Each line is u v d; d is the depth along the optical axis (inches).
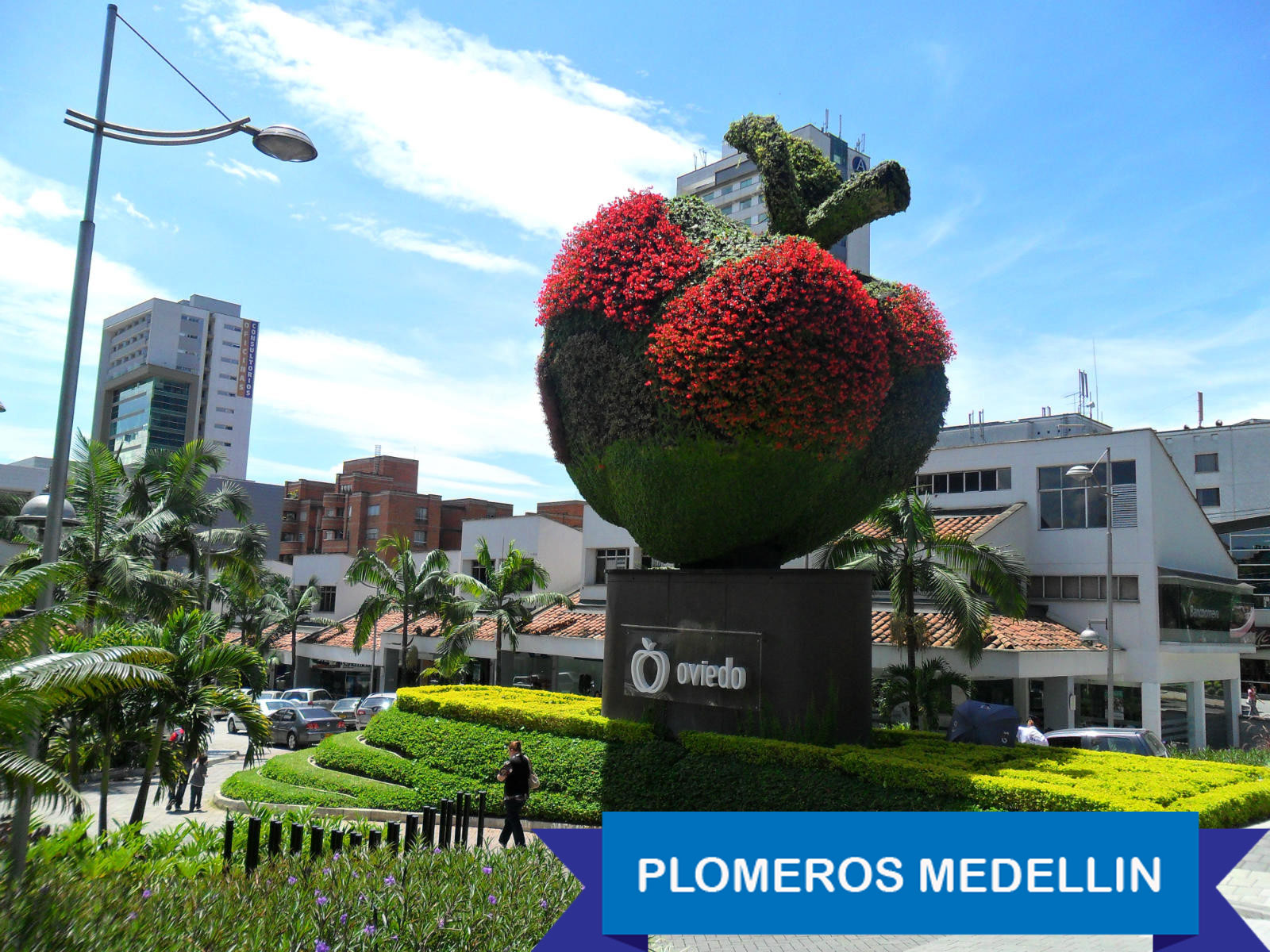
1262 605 1809.8
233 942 214.8
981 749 490.9
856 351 475.2
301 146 419.5
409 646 1574.8
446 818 351.9
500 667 1261.1
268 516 3193.9
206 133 410.9
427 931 220.4
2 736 331.0
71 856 332.8
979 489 1150.3
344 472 3152.1
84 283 390.3
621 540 1424.7
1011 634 933.2
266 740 546.6
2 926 218.1
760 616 511.5
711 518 512.1
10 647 364.5
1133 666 1006.4
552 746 587.2
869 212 560.7
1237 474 1937.7
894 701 809.5
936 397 545.3
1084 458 1067.3
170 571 1046.4
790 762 468.1
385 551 2466.8
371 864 272.2
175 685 509.4
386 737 733.9
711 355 470.0
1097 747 652.7
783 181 577.0
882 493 550.3
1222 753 800.3
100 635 515.8
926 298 544.1
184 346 4729.3
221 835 380.8
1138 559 1017.5
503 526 1606.8
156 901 242.8
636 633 571.2
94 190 395.2
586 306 530.9
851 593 506.0
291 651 1952.5
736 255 506.0
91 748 537.6
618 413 515.5
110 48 404.2
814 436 474.3
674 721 545.6
